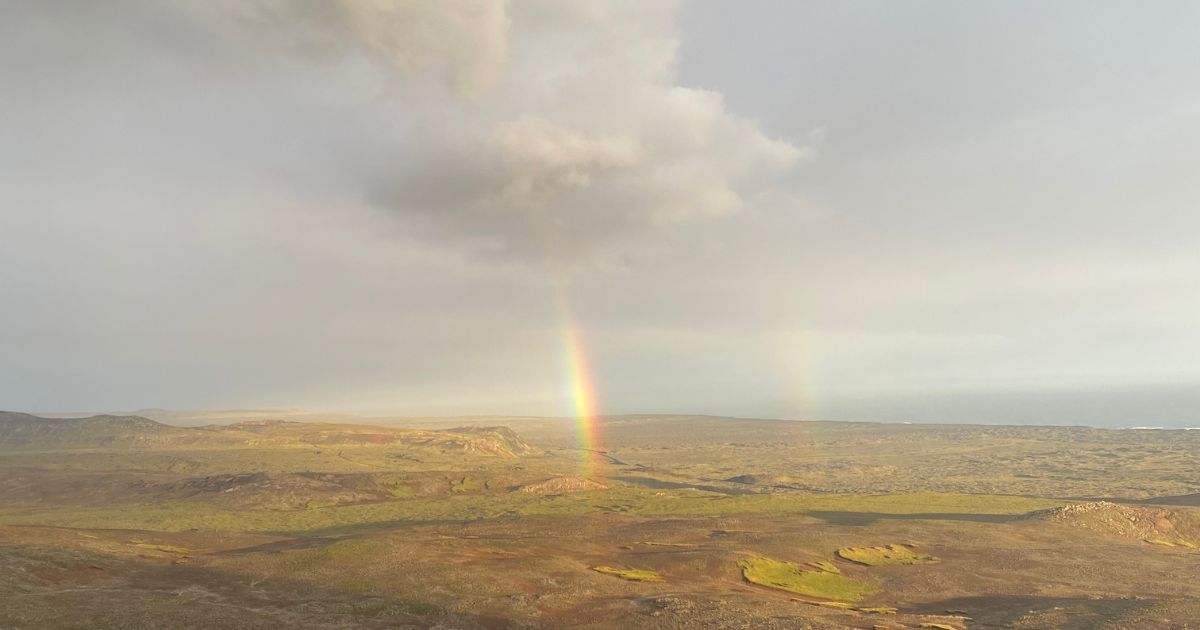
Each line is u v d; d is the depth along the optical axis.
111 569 52.16
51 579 46.59
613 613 43.47
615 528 86.81
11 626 33.00
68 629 33.41
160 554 61.81
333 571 52.94
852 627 41.53
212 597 43.88
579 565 58.94
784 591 55.66
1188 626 43.16
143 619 36.00
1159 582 61.09
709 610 44.03
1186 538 91.69
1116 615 46.16
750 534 80.38
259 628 36.34
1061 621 45.19
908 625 43.28
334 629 37.19
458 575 51.66
